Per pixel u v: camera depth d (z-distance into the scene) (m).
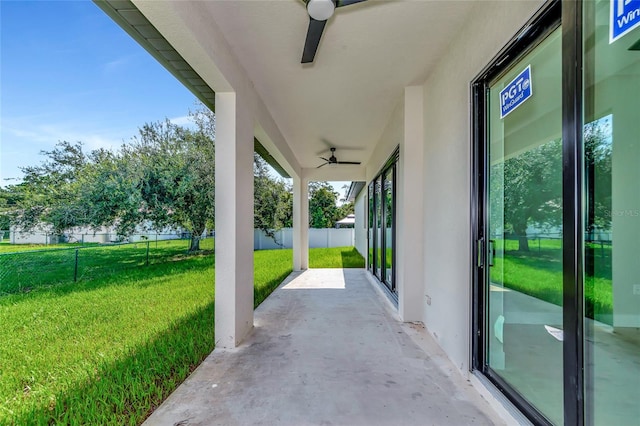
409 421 1.76
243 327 3.09
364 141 5.77
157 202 9.58
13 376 2.38
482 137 2.16
